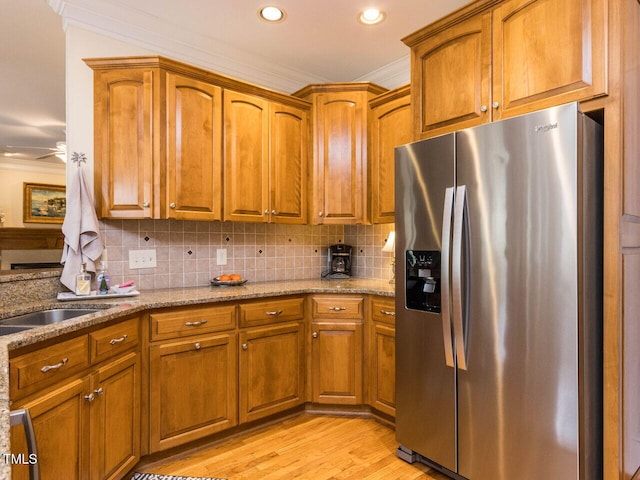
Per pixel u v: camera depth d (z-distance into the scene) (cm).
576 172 147
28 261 643
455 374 186
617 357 151
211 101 250
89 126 237
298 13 245
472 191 178
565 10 162
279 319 255
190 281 277
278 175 282
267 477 199
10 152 589
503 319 168
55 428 144
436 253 194
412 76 225
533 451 160
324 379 268
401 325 212
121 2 235
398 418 215
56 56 298
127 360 190
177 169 236
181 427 215
